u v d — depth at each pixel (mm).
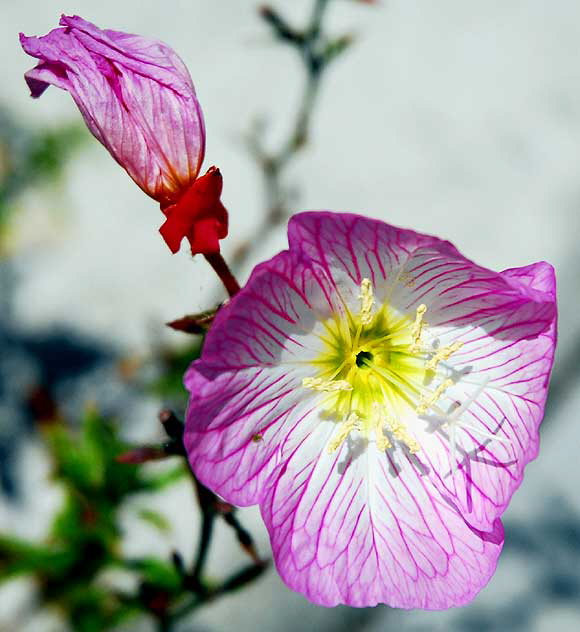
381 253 160
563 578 274
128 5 319
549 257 314
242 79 316
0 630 250
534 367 165
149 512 237
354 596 164
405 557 168
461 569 168
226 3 324
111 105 165
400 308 172
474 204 316
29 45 164
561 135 332
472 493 171
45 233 290
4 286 284
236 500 159
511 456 168
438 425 175
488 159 323
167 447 169
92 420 233
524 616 268
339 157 311
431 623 267
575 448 294
